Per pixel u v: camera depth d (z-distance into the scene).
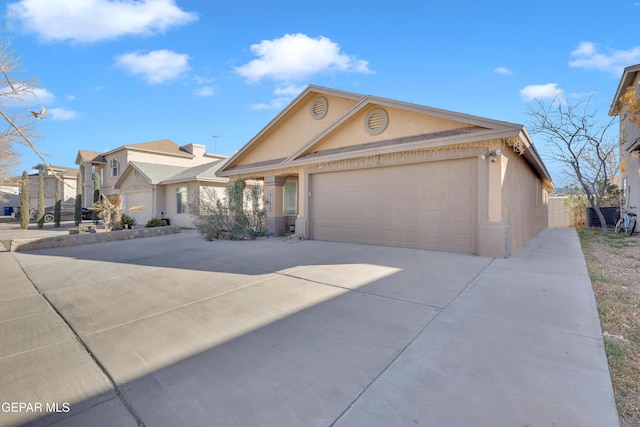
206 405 2.36
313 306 4.40
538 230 14.61
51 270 7.10
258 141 13.56
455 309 4.16
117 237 12.45
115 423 2.20
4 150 6.84
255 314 4.17
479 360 2.88
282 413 2.25
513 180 8.44
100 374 2.84
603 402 2.28
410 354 3.02
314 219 11.40
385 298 4.66
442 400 2.33
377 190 9.63
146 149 25.78
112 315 4.30
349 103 10.91
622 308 4.19
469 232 7.96
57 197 21.55
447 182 8.30
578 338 3.28
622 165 4.66
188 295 5.05
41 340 3.56
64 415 2.29
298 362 2.94
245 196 12.66
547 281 5.42
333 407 2.29
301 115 12.30
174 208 19.48
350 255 8.00
